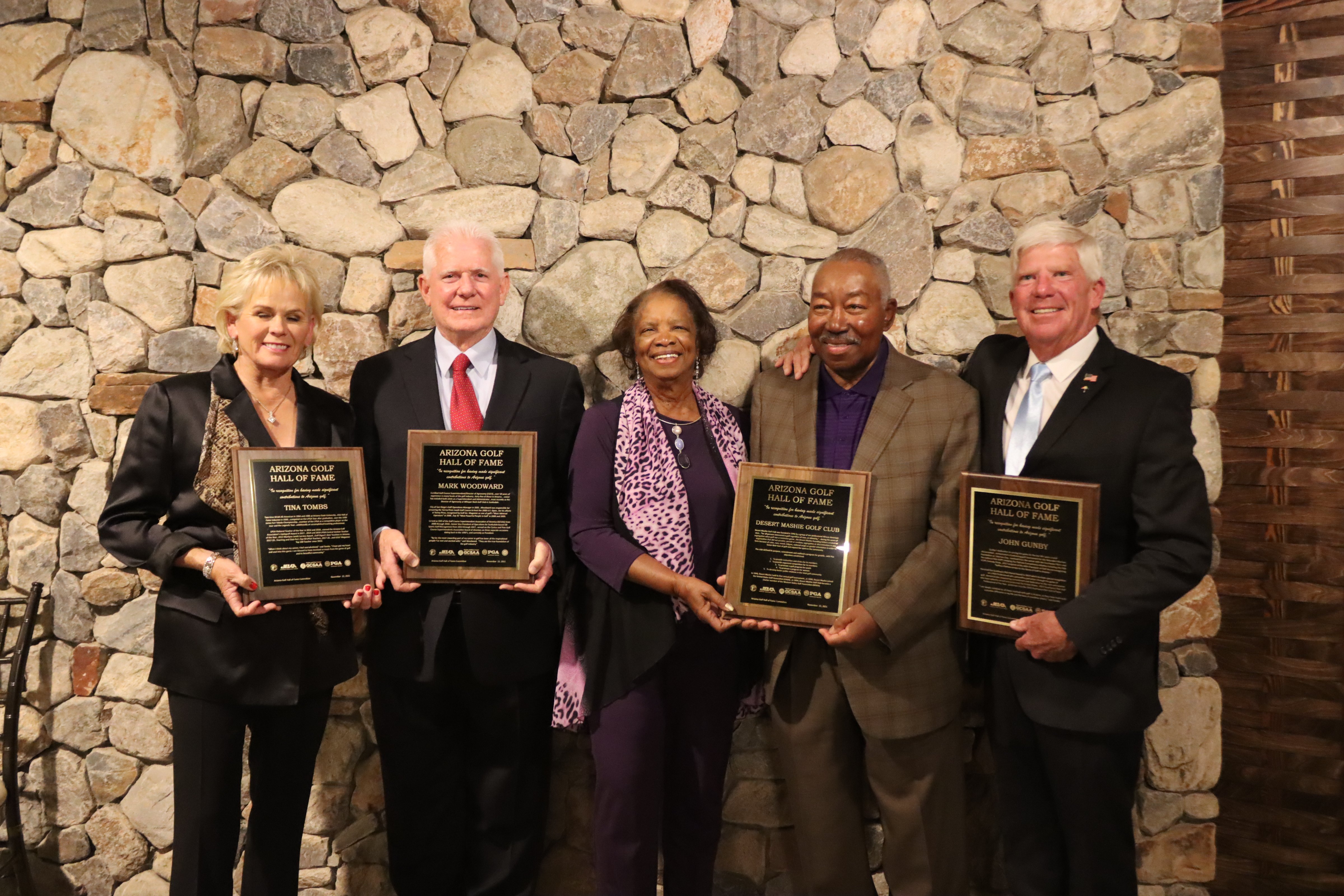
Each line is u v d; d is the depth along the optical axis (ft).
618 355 7.33
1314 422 6.76
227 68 7.07
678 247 7.30
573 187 7.29
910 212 7.18
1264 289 6.87
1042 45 7.07
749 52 7.22
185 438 5.61
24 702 7.18
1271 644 6.97
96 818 7.20
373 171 7.22
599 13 7.22
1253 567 7.00
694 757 6.18
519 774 6.41
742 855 7.30
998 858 7.11
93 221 7.06
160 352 7.10
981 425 6.24
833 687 6.05
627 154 7.28
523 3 7.23
